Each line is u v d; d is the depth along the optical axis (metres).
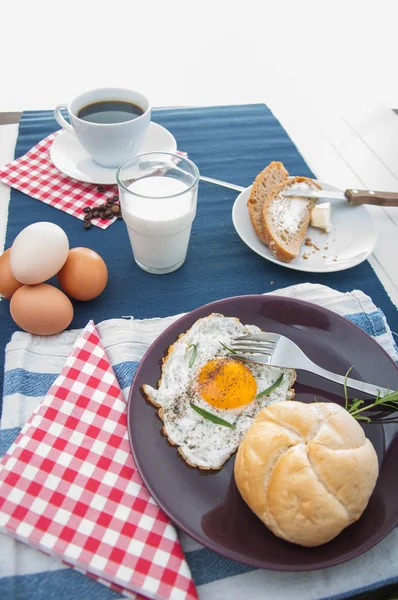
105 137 0.65
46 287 0.53
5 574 0.39
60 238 0.52
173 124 0.83
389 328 0.57
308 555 0.38
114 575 0.38
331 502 0.38
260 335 0.50
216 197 0.72
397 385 0.48
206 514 0.40
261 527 0.40
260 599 0.39
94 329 0.53
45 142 0.77
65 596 0.38
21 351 0.51
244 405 0.47
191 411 0.46
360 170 0.77
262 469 0.40
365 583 0.40
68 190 0.70
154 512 0.42
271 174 0.70
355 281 0.62
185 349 0.50
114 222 0.67
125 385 0.50
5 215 0.66
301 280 0.62
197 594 0.38
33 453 0.44
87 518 0.41
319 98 1.00
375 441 0.45
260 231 0.63
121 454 0.45
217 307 0.53
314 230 0.66
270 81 1.10
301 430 0.41
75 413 0.47
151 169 0.62
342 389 0.48
